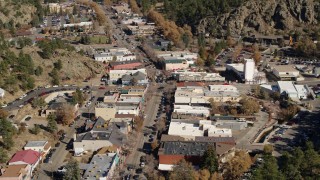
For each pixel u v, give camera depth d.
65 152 143.75
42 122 163.38
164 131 157.00
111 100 177.62
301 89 193.88
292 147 144.25
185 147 137.88
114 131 149.75
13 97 182.62
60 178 128.00
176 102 183.00
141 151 143.88
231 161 128.50
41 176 129.25
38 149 140.25
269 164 123.00
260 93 193.12
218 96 185.12
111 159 132.50
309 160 126.69
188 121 161.50
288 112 170.62
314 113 174.25
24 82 193.62
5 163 131.62
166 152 134.50
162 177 121.94
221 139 144.38
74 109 173.38
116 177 127.62
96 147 142.50
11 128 145.25
